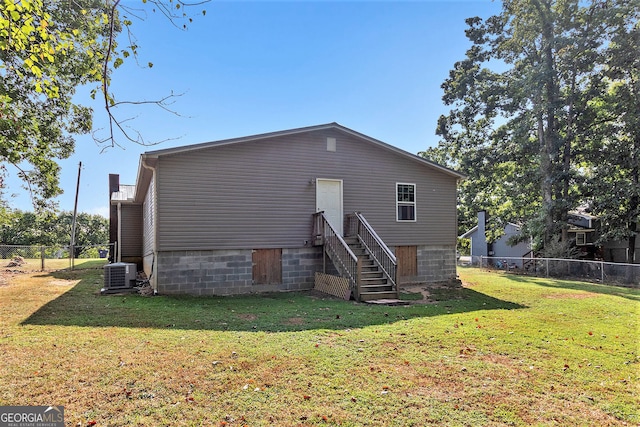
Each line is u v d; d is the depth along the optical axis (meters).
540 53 19.88
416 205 13.55
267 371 4.18
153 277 10.05
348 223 12.18
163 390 3.64
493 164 22.89
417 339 5.65
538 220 19.33
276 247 11.02
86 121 12.73
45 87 4.25
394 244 13.04
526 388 3.93
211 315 7.12
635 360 4.88
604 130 18.77
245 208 10.65
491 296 10.71
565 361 4.80
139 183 12.61
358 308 8.26
